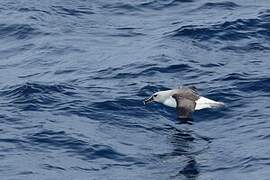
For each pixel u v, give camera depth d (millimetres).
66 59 85062
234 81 75438
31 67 83312
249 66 79562
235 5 99438
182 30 89750
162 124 68312
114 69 80438
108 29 94938
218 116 69062
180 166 60844
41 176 59188
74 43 89938
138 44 88625
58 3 103500
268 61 81125
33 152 62969
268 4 99125
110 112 70375
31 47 89500
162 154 62750
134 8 101500
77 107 71188
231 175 58969
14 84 77125
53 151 63188
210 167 60469
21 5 102500
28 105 71688
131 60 82688
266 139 64250
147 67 80000
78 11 101062
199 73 78125
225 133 66188
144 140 65375
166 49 84938
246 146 63312
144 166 61000
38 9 100875
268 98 72062
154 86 75438
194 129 67188
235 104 71188
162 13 99625
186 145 64312
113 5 103062
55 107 71375
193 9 99438
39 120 68625
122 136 66062
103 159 62031
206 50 84750
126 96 73312
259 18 91500
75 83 77188
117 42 90062
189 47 85625
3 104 72188
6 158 61844
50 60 85188
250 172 59031
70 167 60688
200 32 88750
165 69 79500
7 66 84188
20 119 68812
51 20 97812
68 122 68312
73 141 64500
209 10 98500
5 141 64500
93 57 85188
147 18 98375
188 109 56125
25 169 60188
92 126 67750
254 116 68688
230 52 84000
